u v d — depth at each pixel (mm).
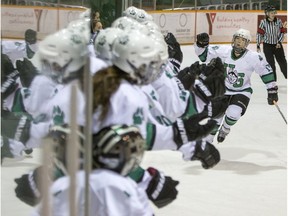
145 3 19969
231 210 5656
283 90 13367
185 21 19078
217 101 3891
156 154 7641
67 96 2695
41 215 2180
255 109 11008
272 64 14109
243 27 18844
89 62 2430
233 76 7715
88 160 2438
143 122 2955
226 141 8633
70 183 2260
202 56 7871
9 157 2973
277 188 6434
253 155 7867
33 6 2867
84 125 2461
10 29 2965
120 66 3068
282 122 9977
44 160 2127
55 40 2789
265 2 19625
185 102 3945
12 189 2898
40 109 2977
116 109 2859
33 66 3084
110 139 2785
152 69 3166
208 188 6352
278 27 13984
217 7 20141
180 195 6059
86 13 3740
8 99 3133
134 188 2904
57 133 2623
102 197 2793
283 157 7801
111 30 3779
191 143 3203
